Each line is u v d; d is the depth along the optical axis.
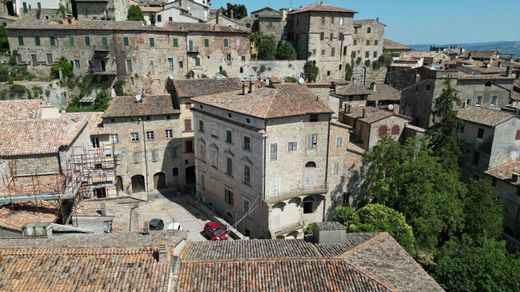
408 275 22.97
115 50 79.44
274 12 112.62
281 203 44.06
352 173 49.06
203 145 52.59
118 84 80.50
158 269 20.16
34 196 29.48
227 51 90.12
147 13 118.25
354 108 63.25
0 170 30.61
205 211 51.88
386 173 46.91
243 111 42.91
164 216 51.12
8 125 34.12
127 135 55.94
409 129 57.75
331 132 45.97
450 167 51.75
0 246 21.34
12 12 102.12
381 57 110.00
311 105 44.19
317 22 99.12
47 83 72.56
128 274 19.81
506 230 49.59
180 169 60.88
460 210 43.53
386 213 38.50
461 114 58.44
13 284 19.03
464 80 66.12
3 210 29.16
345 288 21.30
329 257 23.58
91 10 98.06
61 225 27.00
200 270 22.38
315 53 100.81
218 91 60.34
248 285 21.36
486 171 52.75
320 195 46.97
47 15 99.69
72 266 20.19
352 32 104.31
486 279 31.16
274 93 44.06
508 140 53.41
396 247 26.38
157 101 59.22
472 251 34.72
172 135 59.06
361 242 26.36
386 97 77.38
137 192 59.09
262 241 27.52
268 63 95.44
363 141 58.09
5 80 73.31
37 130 33.91
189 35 84.81
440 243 45.91
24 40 77.56
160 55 82.75
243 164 45.03
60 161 32.31
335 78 105.00
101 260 20.59
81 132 38.91
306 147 44.72
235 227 48.28
